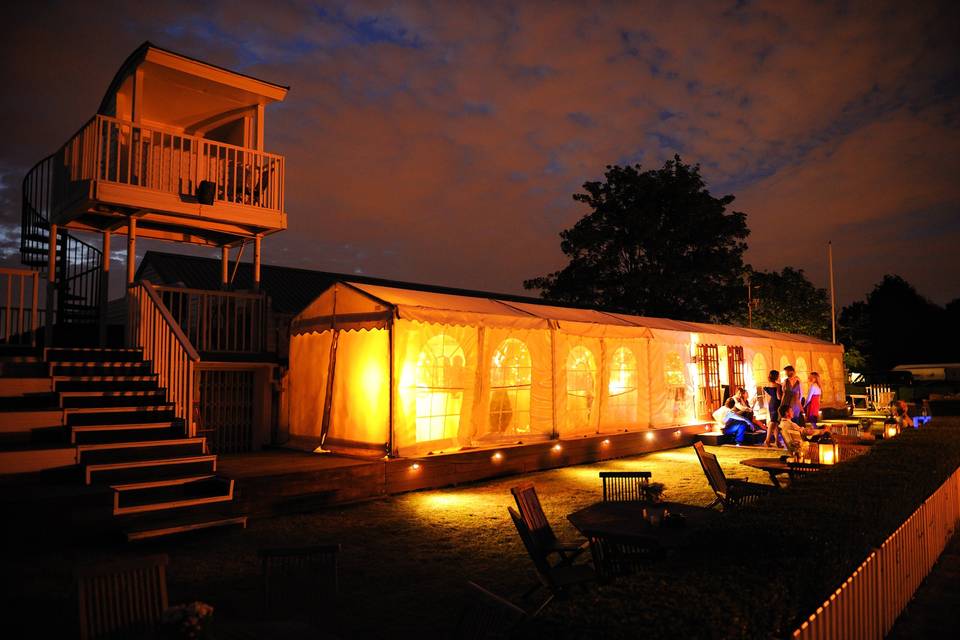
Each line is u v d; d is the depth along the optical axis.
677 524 5.27
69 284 12.41
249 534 7.59
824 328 38.28
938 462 7.06
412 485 10.20
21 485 7.51
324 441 11.19
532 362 12.56
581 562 6.59
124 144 12.30
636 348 15.17
